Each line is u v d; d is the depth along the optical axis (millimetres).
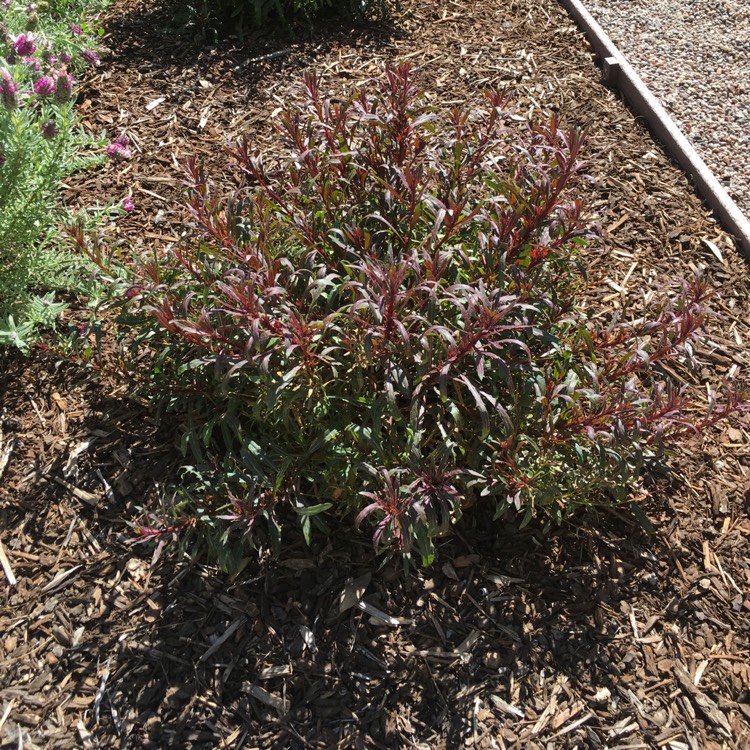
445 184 2826
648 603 2656
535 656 2516
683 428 2840
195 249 3078
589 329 3248
